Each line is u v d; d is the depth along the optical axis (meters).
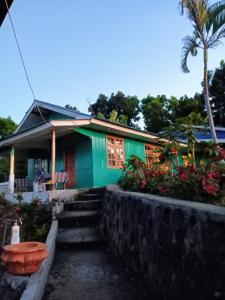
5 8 4.36
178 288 2.95
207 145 5.38
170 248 3.18
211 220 2.49
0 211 8.13
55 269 4.80
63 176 9.91
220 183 4.23
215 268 2.38
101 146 11.66
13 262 3.76
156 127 29.95
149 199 4.00
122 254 4.99
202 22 13.02
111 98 33.91
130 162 8.55
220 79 28.31
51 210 7.52
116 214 5.65
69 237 6.09
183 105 29.38
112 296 3.79
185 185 4.36
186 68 13.80
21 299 3.10
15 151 14.23
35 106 13.34
